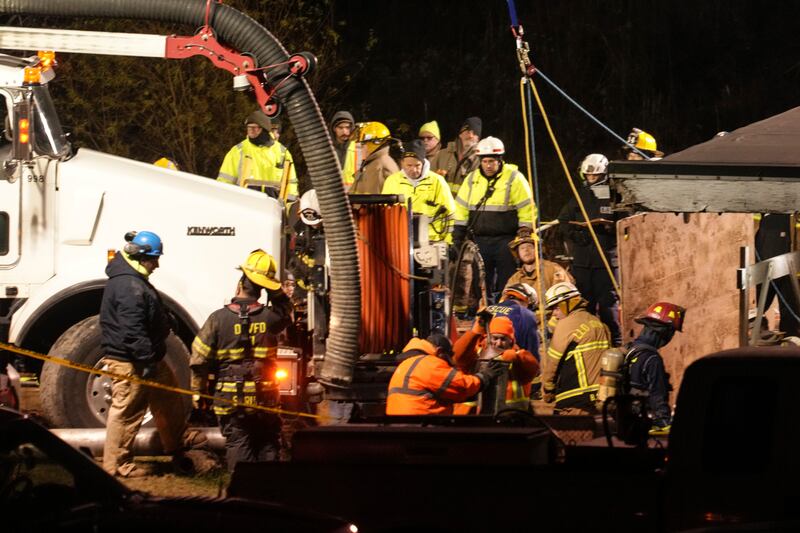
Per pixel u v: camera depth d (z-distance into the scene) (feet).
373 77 225.76
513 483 51.85
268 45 88.48
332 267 89.35
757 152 68.08
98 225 93.50
